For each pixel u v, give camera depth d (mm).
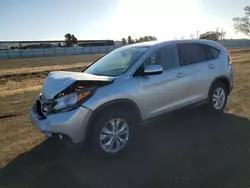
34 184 3314
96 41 71875
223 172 3385
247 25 68500
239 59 21844
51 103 3686
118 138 3938
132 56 4516
